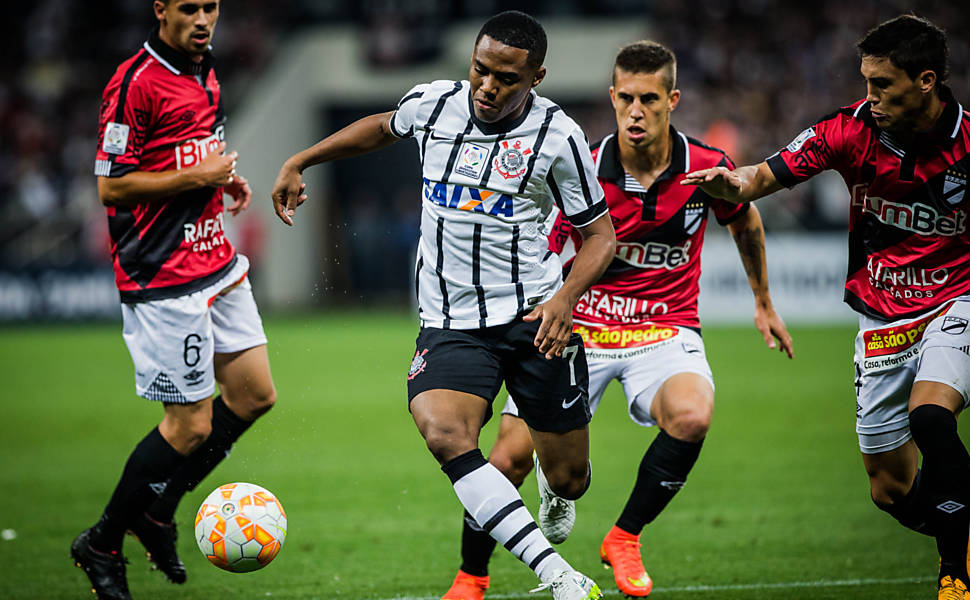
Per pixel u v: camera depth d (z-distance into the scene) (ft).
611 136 57.88
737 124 251.19
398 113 47.65
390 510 75.31
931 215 48.14
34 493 82.07
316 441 104.01
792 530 67.56
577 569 60.23
